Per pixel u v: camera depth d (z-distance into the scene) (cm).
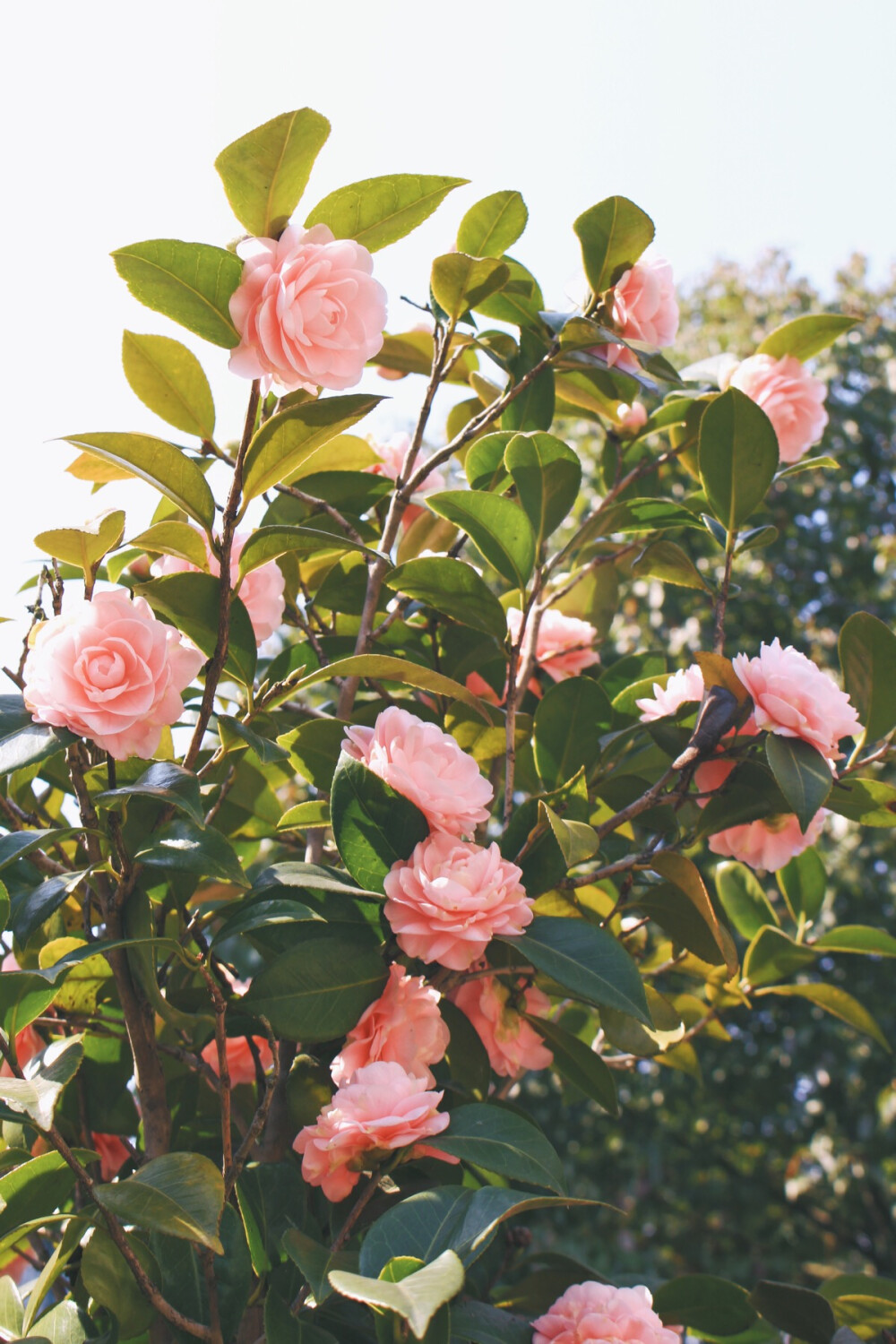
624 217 161
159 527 127
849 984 548
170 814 122
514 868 119
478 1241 96
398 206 123
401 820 122
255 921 115
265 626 143
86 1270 110
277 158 107
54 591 122
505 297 177
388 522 159
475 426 162
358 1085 111
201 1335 101
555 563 166
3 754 108
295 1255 100
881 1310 150
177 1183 98
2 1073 139
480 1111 116
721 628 160
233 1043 155
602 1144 586
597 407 196
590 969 118
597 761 161
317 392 129
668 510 190
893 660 146
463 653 180
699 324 778
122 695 110
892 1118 547
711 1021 196
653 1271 553
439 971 133
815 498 641
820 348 196
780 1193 625
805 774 125
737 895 207
